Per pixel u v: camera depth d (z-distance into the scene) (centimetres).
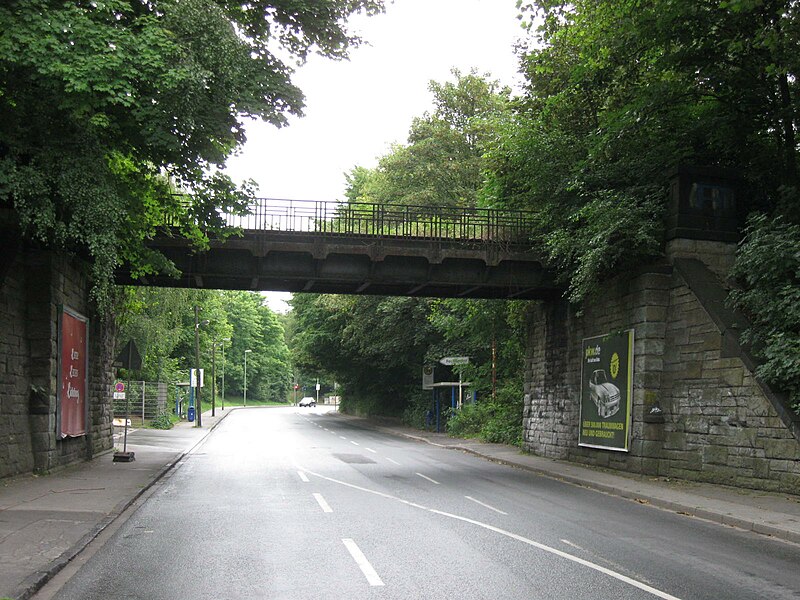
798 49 1498
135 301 2995
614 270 1938
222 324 7894
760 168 1925
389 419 5491
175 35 1228
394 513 1195
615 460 1914
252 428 4556
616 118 1911
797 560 862
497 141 2444
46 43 1097
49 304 1667
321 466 2086
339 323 5003
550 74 2408
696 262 1777
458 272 2162
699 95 1877
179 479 1725
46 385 1658
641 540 975
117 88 1159
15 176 1160
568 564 812
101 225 1244
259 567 793
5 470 1498
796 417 1372
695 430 1655
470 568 789
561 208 2081
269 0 1437
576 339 2234
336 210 2077
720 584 730
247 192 1608
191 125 1225
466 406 3812
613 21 1766
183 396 6278
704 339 1650
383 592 686
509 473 1961
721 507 1240
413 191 4003
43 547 862
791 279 1480
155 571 774
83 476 1648
